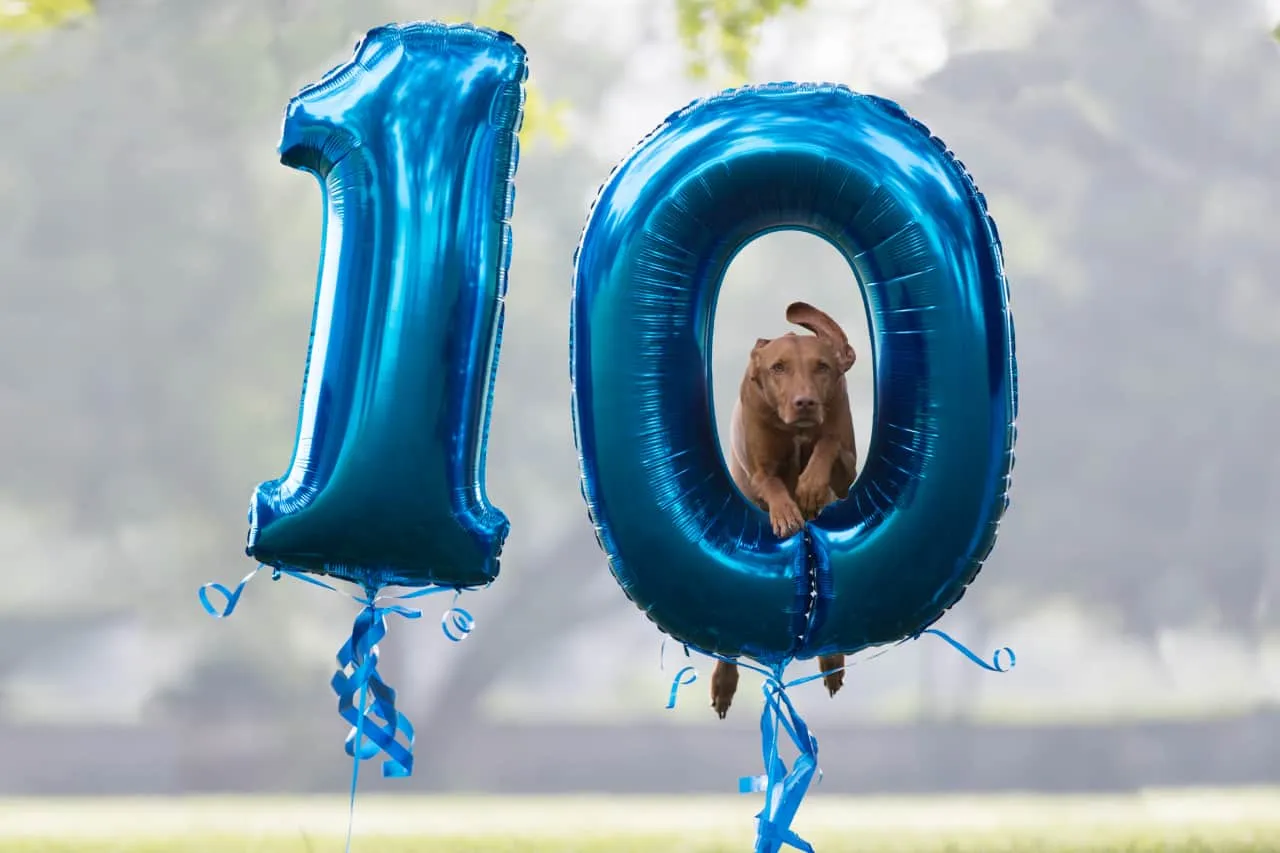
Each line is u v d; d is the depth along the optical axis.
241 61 70.00
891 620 15.05
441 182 15.23
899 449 14.97
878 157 15.01
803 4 30.95
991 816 33.81
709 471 15.11
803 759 15.31
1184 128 78.56
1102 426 79.44
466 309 15.17
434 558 15.03
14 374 72.62
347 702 15.31
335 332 15.15
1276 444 78.75
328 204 15.60
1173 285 78.75
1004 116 78.12
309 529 14.95
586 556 79.38
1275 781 72.62
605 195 15.38
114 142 71.19
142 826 30.36
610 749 72.88
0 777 63.78
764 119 15.17
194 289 72.31
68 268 72.12
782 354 14.88
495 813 36.47
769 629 15.01
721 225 15.17
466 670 77.75
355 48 15.83
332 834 27.77
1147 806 38.66
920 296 14.90
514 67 15.70
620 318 15.02
